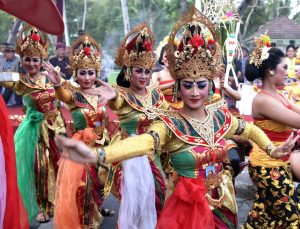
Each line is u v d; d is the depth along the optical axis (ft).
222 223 9.02
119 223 11.90
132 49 12.65
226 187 9.09
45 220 15.31
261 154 11.24
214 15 14.74
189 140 8.61
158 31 84.28
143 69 12.72
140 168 12.05
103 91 10.96
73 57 13.91
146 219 11.86
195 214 8.54
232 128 9.16
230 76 19.83
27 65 15.15
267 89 11.49
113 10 89.97
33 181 14.94
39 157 15.07
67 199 12.86
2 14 70.54
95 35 90.89
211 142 8.74
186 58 8.55
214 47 8.94
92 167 13.44
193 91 8.61
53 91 15.25
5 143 7.95
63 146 7.26
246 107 19.88
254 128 9.44
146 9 86.07
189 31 8.80
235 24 14.88
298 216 11.09
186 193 8.63
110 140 14.08
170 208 8.86
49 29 7.97
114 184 12.79
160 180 12.38
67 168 13.06
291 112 11.03
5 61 31.04
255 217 11.60
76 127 14.10
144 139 8.04
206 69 8.62
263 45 11.40
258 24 85.20
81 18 90.89
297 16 95.76
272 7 87.30
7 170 7.93
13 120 20.72
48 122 15.28
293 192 11.14
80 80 13.92
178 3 83.46
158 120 8.67
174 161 8.80
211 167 8.85
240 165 13.76
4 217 7.87
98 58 14.02
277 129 11.32
